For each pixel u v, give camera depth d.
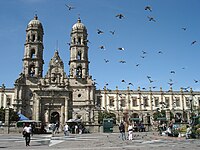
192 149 20.33
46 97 83.06
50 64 91.94
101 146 24.12
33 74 91.44
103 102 105.94
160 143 27.27
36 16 98.06
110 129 61.34
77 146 24.62
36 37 94.38
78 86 91.75
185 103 111.62
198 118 42.38
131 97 109.00
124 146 23.80
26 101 88.00
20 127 56.06
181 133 39.66
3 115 81.31
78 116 89.00
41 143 29.23
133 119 80.88
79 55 96.44
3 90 100.38
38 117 80.75
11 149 21.88
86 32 98.88
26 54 92.38
